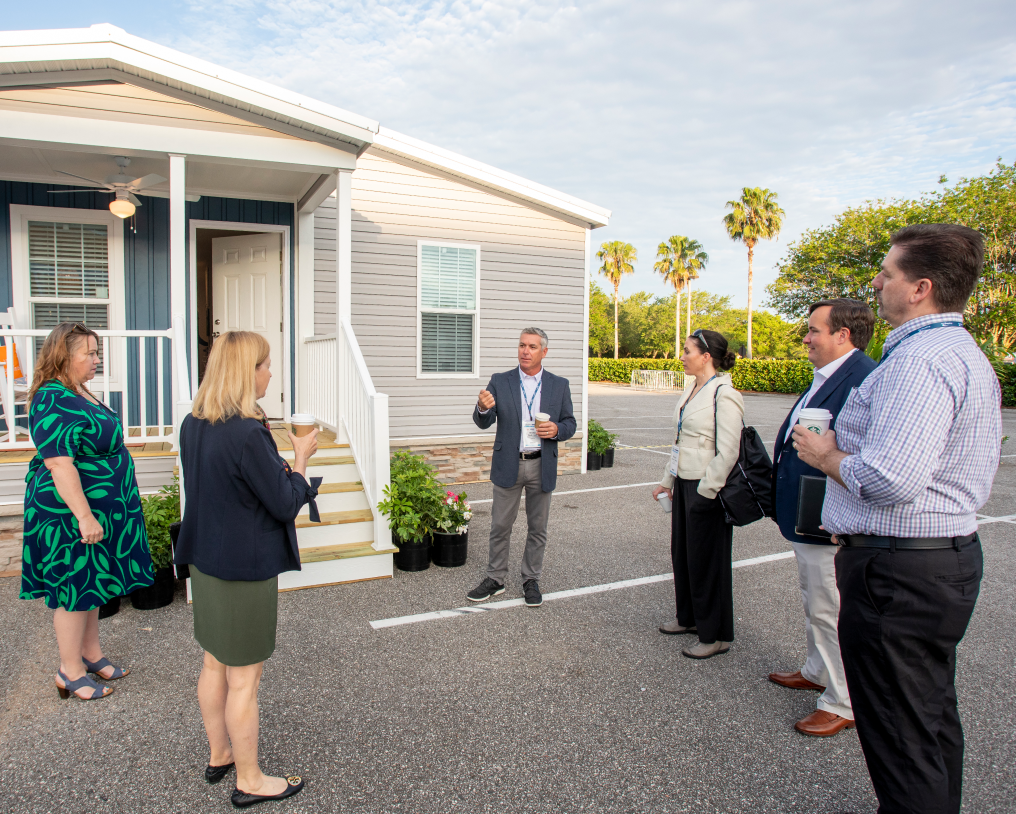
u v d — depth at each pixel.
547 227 8.73
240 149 5.18
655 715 2.97
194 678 3.26
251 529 2.19
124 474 3.11
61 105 4.68
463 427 8.34
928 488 1.84
